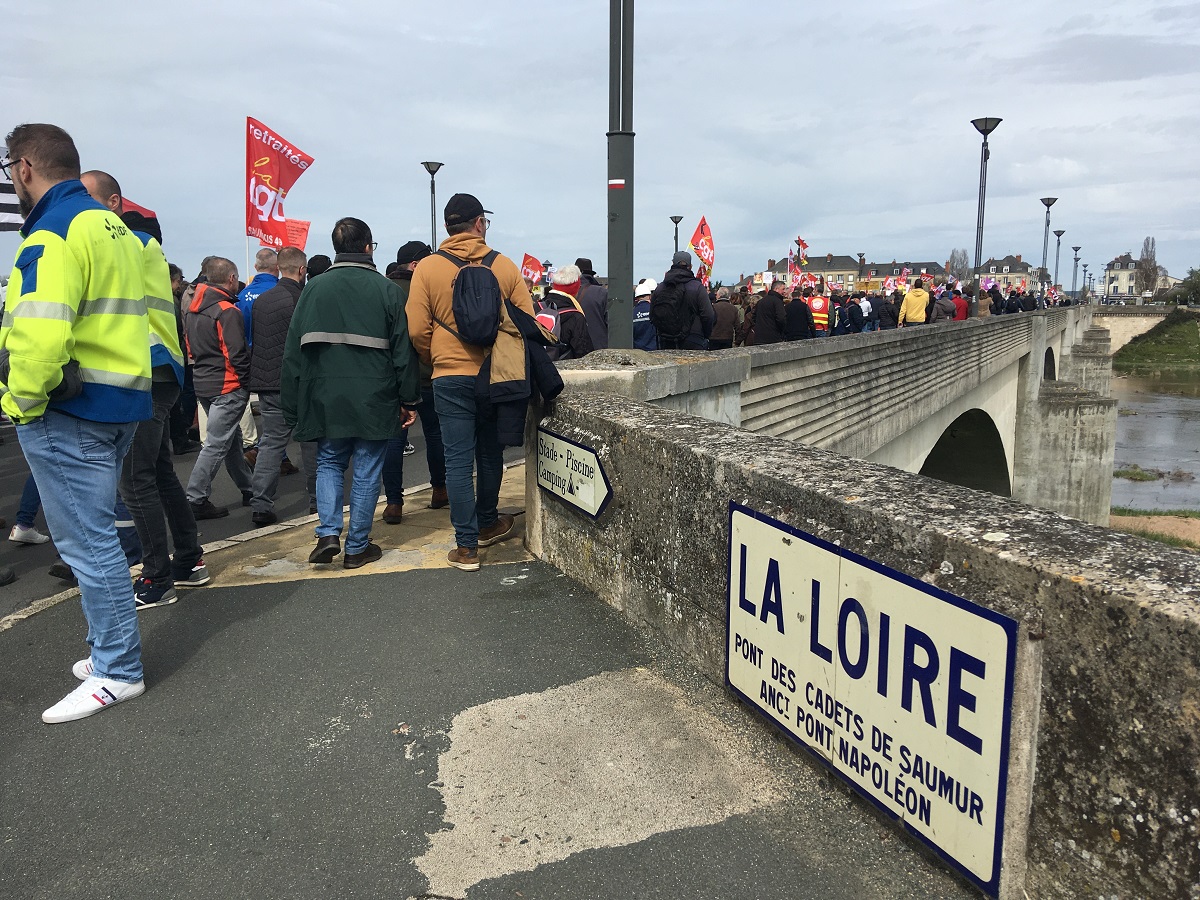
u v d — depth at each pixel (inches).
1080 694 61.2
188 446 366.9
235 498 269.1
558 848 84.5
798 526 90.4
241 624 141.7
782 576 94.0
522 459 329.7
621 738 104.2
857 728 83.8
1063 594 61.7
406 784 96.2
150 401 116.1
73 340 102.1
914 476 92.7
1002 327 939.3
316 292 158.4
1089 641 60.2
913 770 76.8
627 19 234.5
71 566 112.0
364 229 161.6
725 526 107.4
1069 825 63.2
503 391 152.0
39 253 100.4
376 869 82.2
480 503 183.3
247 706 114.6
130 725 110.0
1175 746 55.6
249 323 244.2
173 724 110.2
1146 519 1434.5
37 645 136.3
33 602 171.6
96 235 105.5
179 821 90.0
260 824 89.4
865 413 430.3
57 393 104.0
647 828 87.1
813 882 78.3
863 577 80.4
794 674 93.6
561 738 104.7
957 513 77.6
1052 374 1763.0
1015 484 1327.5
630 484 133.3
